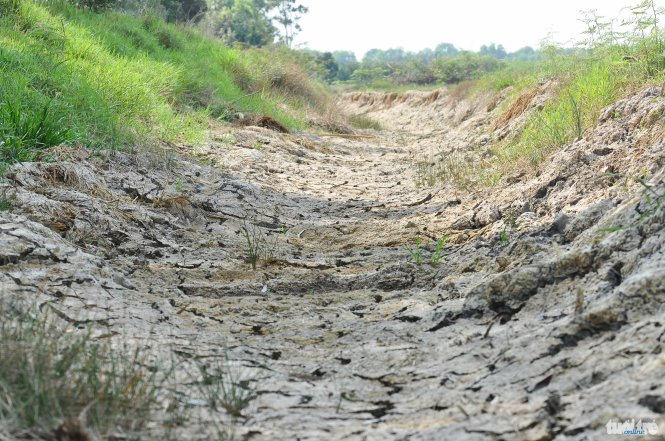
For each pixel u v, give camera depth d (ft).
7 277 13.10
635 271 11.03
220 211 22.89
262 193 26.63
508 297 12.13
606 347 9.38
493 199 23.09
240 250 18.95
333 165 36.81
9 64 27.61
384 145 49.73
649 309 9.91
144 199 21.75
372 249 19.61
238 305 14.15
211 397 9.62
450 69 133.90
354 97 120.47
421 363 10.85
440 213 23.80
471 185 27.12
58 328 11.43
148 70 37.27
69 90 28.19
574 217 16.14
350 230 22.06
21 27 34.30
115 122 27.50
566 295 11.66
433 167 35.47
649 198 12.55
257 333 12.72
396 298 14.58
